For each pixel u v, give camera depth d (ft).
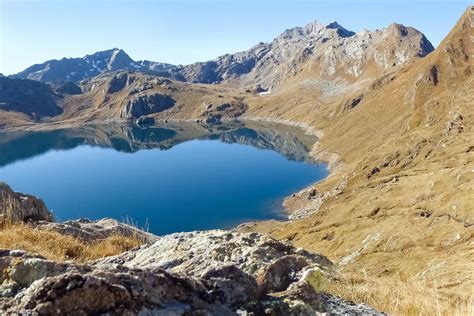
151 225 482.69
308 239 394.11
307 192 588.09
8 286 17.81
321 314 20.40
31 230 48.32
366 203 432.66
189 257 31.19
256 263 29.01
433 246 277.64
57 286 15.60
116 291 16.06
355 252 315.78
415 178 453.58
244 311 19.06
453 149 531.91
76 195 609.83
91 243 55.88
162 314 16.53
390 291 36.91
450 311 33.22
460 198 324.80
